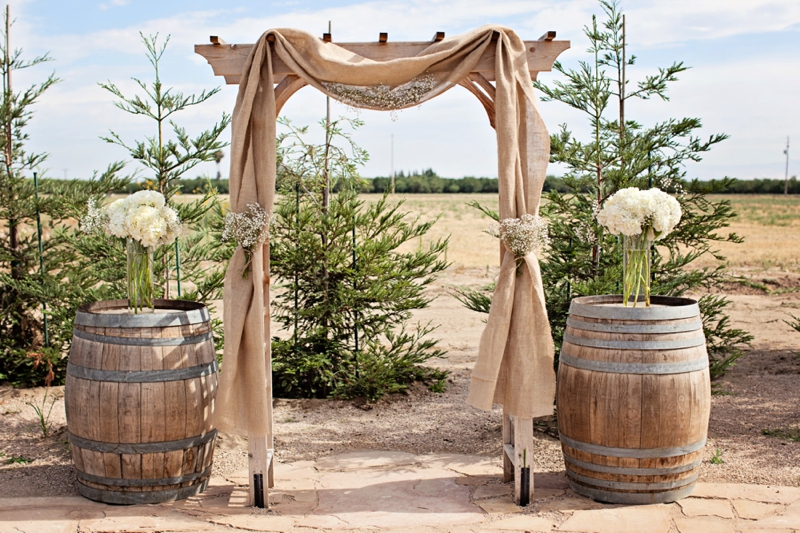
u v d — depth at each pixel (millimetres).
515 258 4324
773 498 4363
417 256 7254
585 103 6270
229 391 4277
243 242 4207
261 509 4332
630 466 4289
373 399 7016
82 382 4316
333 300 7133
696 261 18719
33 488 4730
